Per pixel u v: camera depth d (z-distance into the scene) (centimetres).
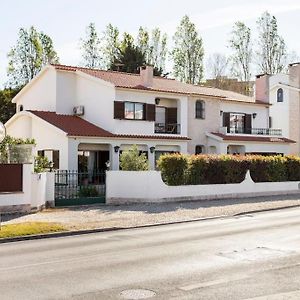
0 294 855
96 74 3694
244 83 6831
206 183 2800
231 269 1041
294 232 1569
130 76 3975
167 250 1273
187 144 3831
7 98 5231
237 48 6794
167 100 3828
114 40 6575
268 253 1216
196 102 3953
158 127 3728
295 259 1141
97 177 2884
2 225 1758
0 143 2380
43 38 6209
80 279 962
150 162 3538
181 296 834
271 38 6469
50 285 916
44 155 3359
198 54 6588
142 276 984
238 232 1591
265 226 1730
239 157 2945
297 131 4847
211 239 1448
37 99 3888
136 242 1433
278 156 3169
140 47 6406
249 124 4353
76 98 3709
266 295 837
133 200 2573
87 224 1830
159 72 6109
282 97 5003
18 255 1255
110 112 3422
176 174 2661
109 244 1409
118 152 3375
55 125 3288
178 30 6569
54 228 1703
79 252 1277
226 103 4181
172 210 2262
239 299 814
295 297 823
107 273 1013
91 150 3416
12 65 6109
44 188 2366
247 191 2953
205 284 915
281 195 3055
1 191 2100
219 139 3912
